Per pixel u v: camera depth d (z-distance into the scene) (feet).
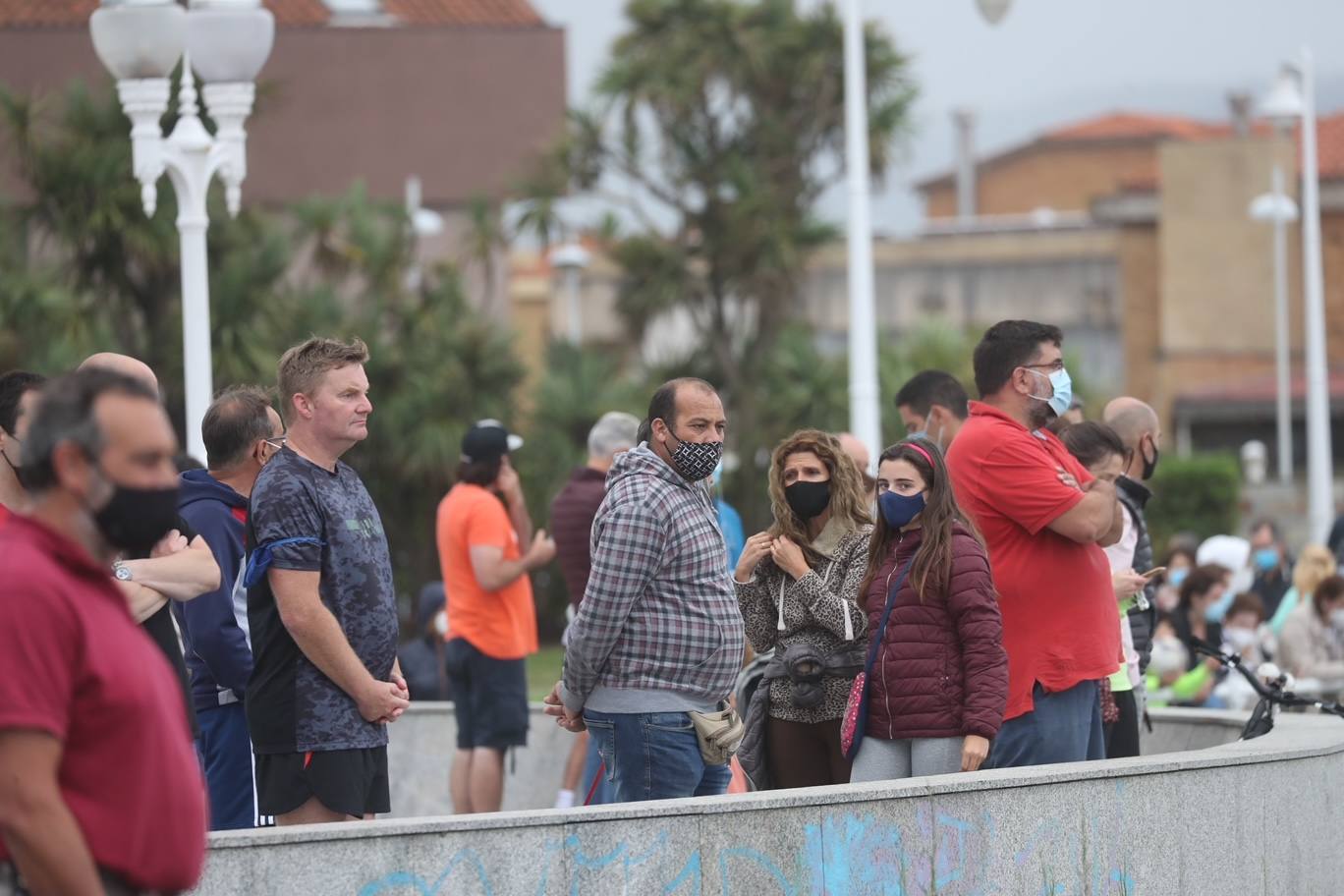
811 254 297.74
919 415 81.46
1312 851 65.77
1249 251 470.80
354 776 56.44
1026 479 63.98
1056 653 64.69
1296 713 83.41
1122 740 74.74
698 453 61.00
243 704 62.85
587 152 296.51
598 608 59.52
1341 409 444.14
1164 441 463.42
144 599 49.60
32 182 212.64
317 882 45.80
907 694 61.00
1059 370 66.64
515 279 475.72
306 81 339.77
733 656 61.52
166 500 33.99
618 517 59.67
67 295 209.15
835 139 300.40
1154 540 317.22
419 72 343.26
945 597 61.00
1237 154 471.62
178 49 89.71
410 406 243.81
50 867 32.27
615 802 61.16
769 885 50.75
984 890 54.29
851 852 52.01
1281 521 369.09
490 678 91.86
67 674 32.81
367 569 57.57
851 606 64.59
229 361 210.79
